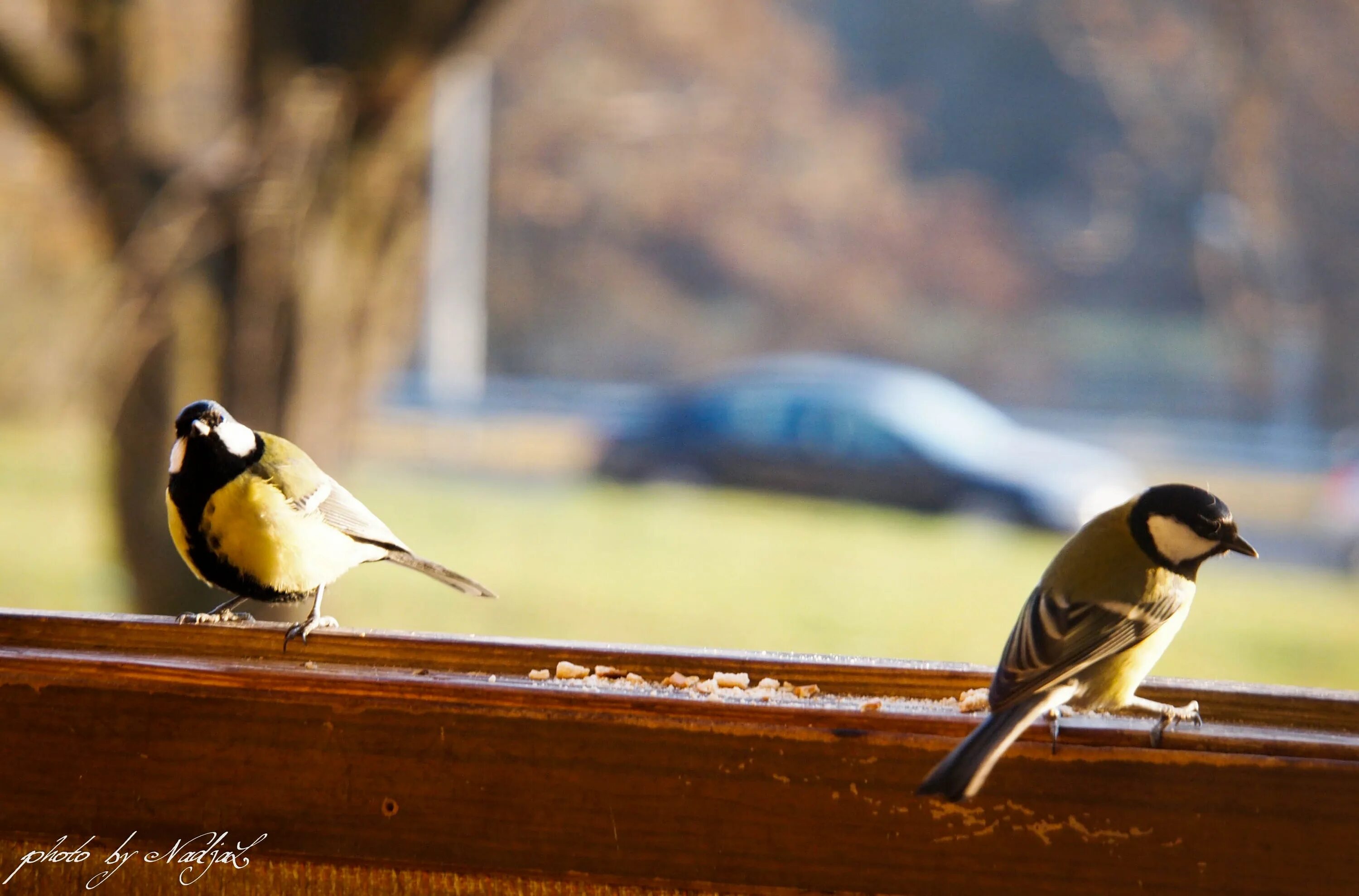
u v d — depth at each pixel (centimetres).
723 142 3809
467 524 1984
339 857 314
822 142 3841
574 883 308
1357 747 288
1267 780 290
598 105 3578
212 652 356
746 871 302
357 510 504
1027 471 2231
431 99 1024
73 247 1538
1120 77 3584
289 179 980
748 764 302
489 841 309
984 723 296
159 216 973
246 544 472
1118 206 3900
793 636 1370
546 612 1453
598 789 306
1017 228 3969
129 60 982
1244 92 2028
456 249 3225
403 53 972
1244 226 3048
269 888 319
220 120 1133
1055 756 296
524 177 3709
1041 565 1836
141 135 990
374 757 314
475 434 2883
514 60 3547
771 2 3822
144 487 1012
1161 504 397
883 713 301
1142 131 3716
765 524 2089
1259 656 1373
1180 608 388
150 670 322
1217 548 394
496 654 353
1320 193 3098
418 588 1563
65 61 974
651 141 3816
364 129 997
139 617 366
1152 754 294
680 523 2067
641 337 4100
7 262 2348
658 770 305
